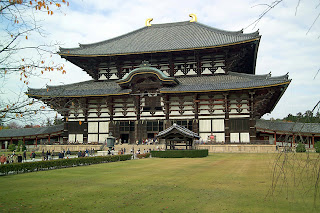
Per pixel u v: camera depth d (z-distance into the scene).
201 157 42.69
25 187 18.41
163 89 59.31
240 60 67.38
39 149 66.12
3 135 85.31
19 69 10.25
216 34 69.94
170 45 67.56
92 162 35.06
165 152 43.03
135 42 75.00
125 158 41.06
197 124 59.69
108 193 16.42
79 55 66.19
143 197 15.39
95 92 64.25
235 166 29.56
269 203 13.95
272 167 27.36
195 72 65.75
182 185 18.64
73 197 15.49
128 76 61.66
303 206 13.34
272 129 65.56
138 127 62.69
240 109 58.25
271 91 55.12
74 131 66.50
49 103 11.32
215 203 14.05
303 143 9.77
